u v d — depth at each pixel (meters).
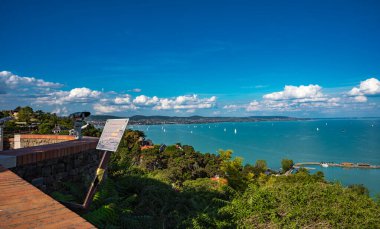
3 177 3.57
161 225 6.76
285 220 6.89
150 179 10.63
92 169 7.89
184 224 6.93
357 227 6.45
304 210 7.11
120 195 8.32
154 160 43.12
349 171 94.50
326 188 8.39
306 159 120.88
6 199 2.70
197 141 184.00
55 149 6.23
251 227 6.70
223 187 11.05
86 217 5.11
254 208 7.47
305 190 8.24
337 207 7.28
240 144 171.25
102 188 7.01
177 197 8.92
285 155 130.88
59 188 6.42
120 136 5.07
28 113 43.72
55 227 2.09
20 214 2.33
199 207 8.54
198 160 53.22
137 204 8.04
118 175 9.91
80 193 6.36
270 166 104.12
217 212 7.43
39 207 2.50
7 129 25.70
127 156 11.78
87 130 29.42
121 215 6.38
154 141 173.38
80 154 7.29
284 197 7.83
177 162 48.00
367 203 7.73
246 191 8.70
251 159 117.50
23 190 3.00
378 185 70.56
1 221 2.17
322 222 6.73
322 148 157.00
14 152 5.70
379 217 6.97
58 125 32.28
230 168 22.92
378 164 108.50
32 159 5.59
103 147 5.23
